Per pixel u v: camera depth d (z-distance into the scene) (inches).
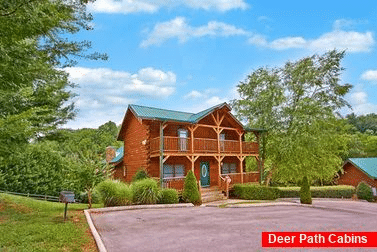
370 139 1822.1
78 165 515.2
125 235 309.1
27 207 489.4
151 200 573.6
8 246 244.7
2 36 171.2
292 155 837.2
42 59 287.9
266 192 778.8
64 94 490.3
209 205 624.4
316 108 839.1
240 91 1007.6
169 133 808.9
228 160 957.2
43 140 493.4
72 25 358.9
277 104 895.1
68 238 274.7
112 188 535.2
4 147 271.7
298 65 916.0
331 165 845.8
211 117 916.0
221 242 281.9
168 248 259.9
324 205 706.2
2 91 256.5
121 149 1283.2
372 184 1137.4
